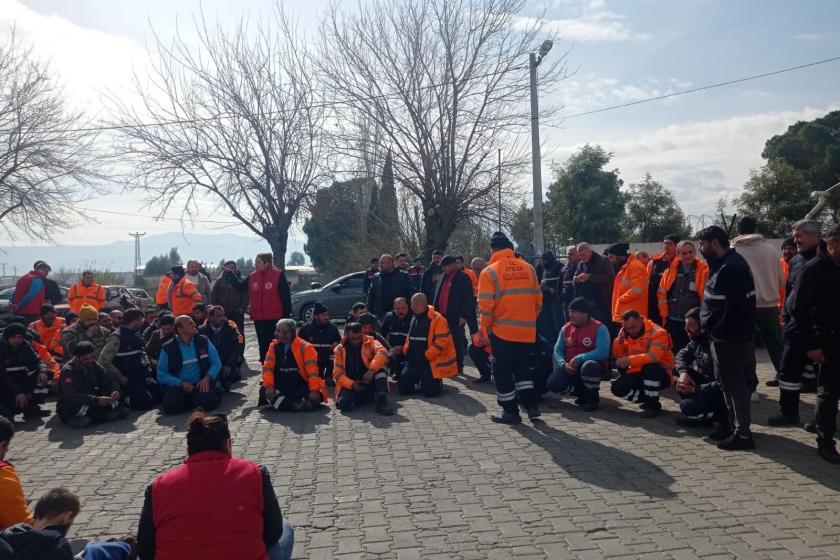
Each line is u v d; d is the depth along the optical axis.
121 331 9.02
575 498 5.21
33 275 13.45
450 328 10.59
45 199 25.59
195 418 3.37
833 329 5.57
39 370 8.95
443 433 7.30
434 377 9.34
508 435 7.09
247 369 12.41
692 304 8.37
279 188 24.36
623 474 5.71
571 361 8.14
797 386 6.87
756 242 8.14
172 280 12.91
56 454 7.06
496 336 7.47
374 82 21.66
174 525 3.12
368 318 9.16
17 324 8.76
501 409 8.35
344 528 4.82
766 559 4.11
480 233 23.44
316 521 4.96
